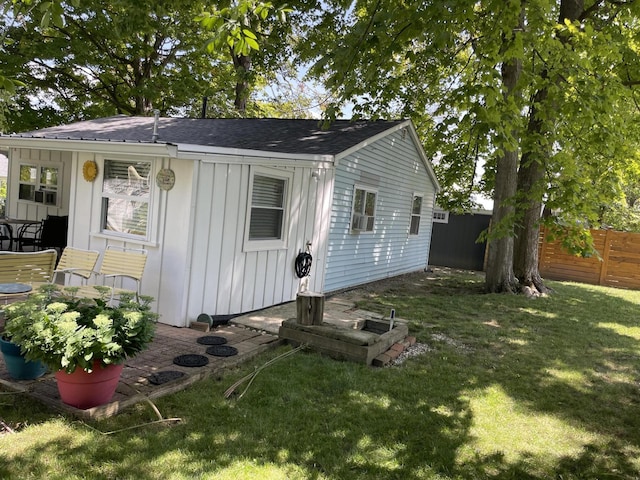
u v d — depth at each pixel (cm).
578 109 502
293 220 748
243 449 308
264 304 704
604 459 341
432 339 621
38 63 1428
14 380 375
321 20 1234
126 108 1645
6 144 686
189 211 564
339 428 351
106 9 1337
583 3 966
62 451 286
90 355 310
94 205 645
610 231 1351
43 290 368
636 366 564
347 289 984
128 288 606
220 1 533
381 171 1051
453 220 1612
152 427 327
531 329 722
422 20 489
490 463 323
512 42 459
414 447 334
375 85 1002
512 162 994
